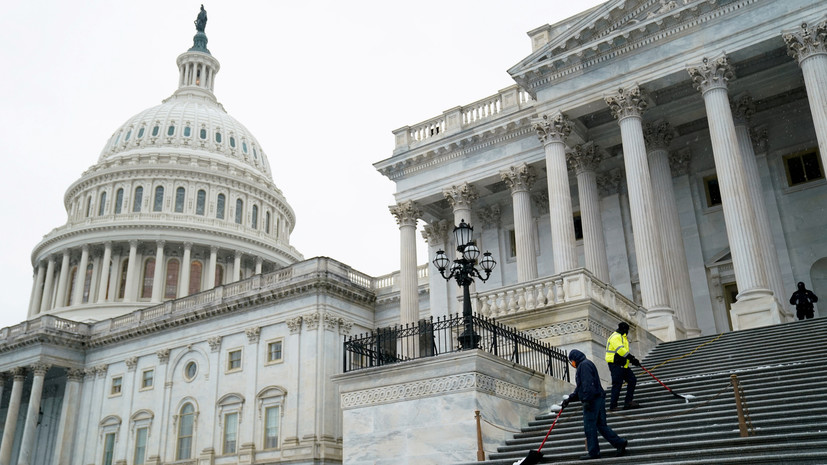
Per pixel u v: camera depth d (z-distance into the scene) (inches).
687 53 1123.3
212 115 4222.4
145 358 2342.5
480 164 1470.2
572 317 808.3
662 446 488.1
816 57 1003.3
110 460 2288.4
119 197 3627.0
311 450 1792.6
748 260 971.9
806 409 501.4
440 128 1590.8
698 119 1325.0
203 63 4685.0
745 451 441.4
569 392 725.3
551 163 1222.3
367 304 2117.4
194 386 2150.6
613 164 1434.5
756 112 1282.0
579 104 1217.4
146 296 3351.4
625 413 602.9
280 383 1940.2
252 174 3993.6
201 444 2039.9
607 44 1194.0
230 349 2110.0
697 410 562.3
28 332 2539.4
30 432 2368.4
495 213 1592.0
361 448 670.5
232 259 3585.1
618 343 620.4
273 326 2038.6
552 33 1317.7
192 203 3627.0
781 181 1243.8
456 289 1576.0
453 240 1630.2
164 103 4448.8
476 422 604.1
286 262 3811.5
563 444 577.0
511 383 674.2
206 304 2235.5
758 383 604.4
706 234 1309.1
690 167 1352.1
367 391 686.5
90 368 2497.5
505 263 1552.7
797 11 1039.0
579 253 1445.6
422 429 639.8
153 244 3442.4
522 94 1473.9
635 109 1160.8
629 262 1375.5
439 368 646.5
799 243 1201.4
